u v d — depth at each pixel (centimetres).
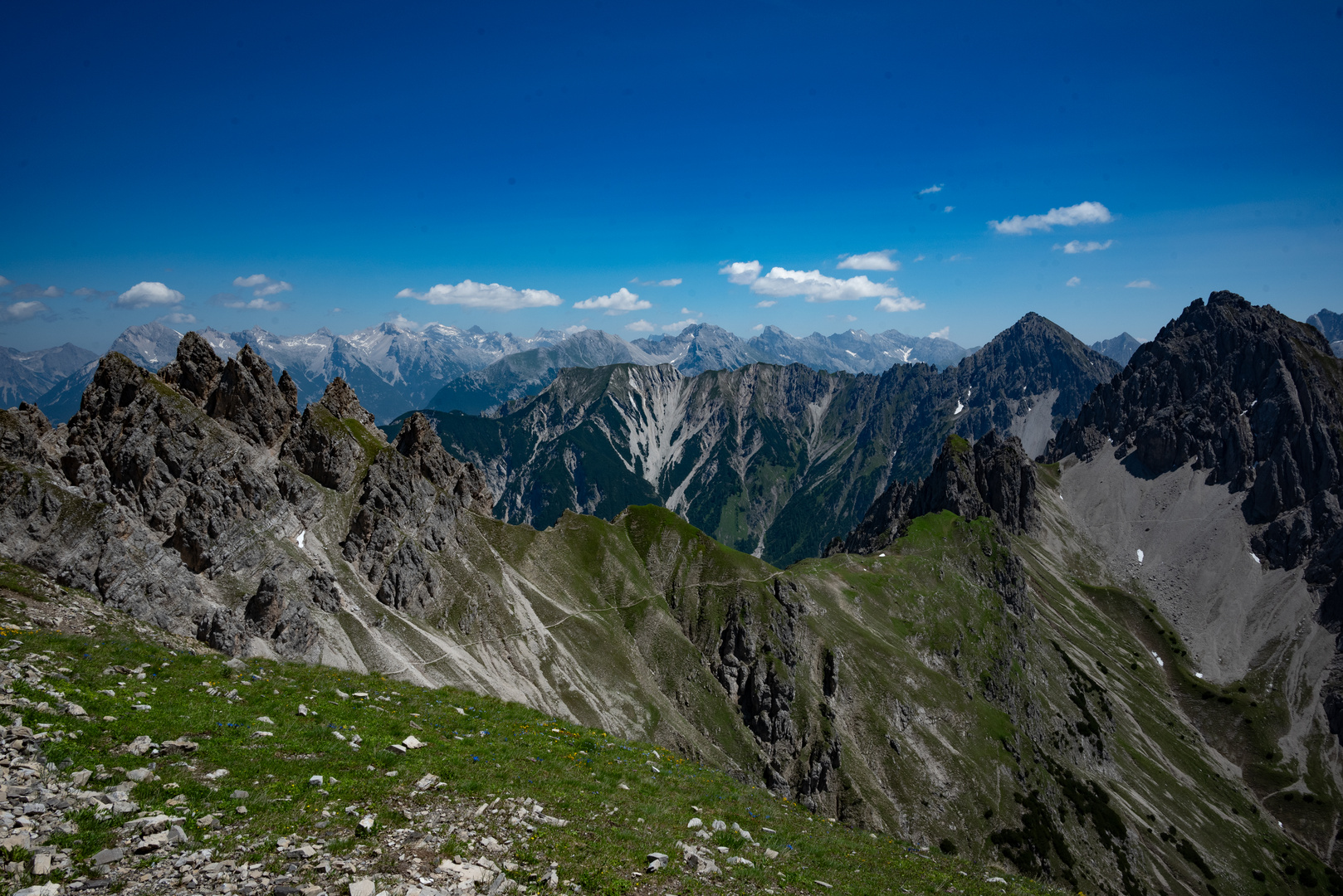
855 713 16850
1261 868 19400
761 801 4691
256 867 2162
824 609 19250
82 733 2803
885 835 4975
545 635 14562
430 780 3117
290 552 11338
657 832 3186
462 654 12544
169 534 10050
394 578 12669
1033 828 15938
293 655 9838
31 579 5456
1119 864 16862
